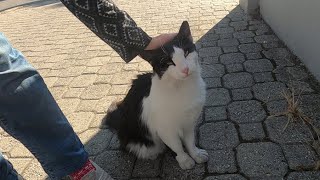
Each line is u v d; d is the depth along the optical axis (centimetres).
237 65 110
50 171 58
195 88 65
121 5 208
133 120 74
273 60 109
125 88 109
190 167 72
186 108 66
